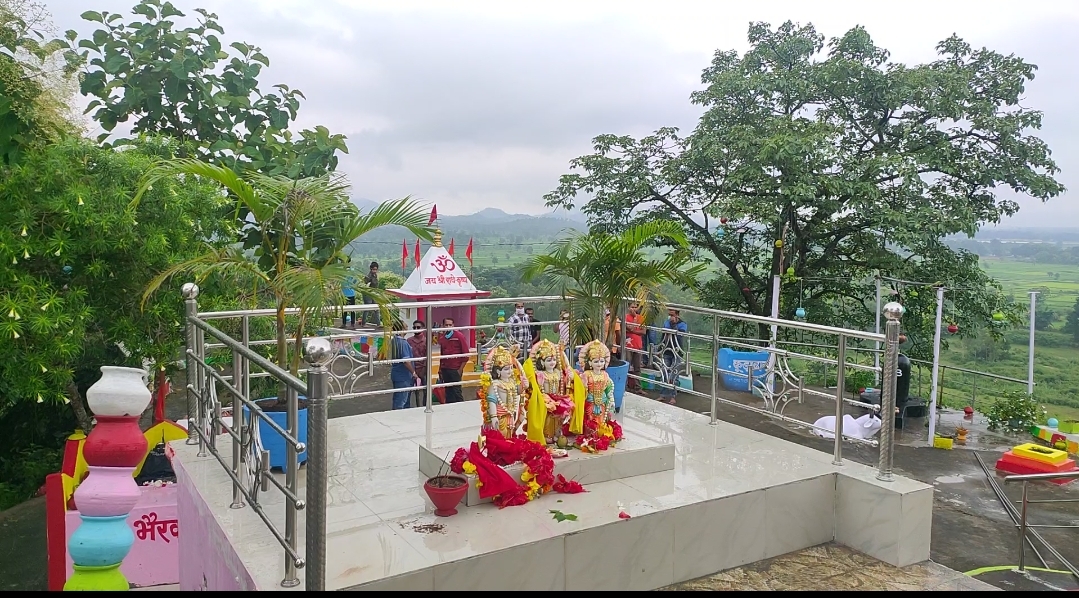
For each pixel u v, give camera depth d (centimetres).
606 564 442
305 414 554
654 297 720
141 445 391
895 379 511
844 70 1279
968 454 952
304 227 550
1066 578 562
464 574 392
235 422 491
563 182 1455
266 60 1072
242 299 836
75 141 745
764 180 1218
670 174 1366
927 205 1233
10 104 767
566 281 720
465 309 1205
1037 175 1221
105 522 388
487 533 425
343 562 385
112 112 986
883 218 1179
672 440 621
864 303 1379
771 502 509
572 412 526
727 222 1290
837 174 1210
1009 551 627
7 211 693
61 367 746
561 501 480
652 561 459
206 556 472
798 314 1205
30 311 679
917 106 1278
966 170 1249
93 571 389
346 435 629
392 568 378
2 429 980
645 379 766
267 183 538
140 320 797
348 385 859
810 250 1401
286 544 359
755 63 1416
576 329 699
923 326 1255
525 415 509
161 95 997
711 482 518
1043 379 1219
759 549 506
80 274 755
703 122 1391
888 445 518
